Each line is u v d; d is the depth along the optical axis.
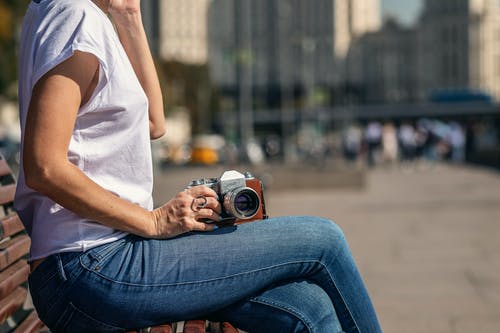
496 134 63.28
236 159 50.16
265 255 1.98
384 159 39.06
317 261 2.04
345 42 144.88
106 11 2.34
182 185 19.52
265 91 142.50
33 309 2.49
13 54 39.66
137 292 1.89
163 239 1.97
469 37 158.25
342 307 2.08
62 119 1.79
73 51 1.81
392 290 6.85
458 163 39.28
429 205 15.24
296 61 141.75
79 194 1.82
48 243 1.93
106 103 1.91
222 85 129.50
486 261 8.31
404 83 161.62
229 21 124.19
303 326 2.01
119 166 1.97
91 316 1.92
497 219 12.32
